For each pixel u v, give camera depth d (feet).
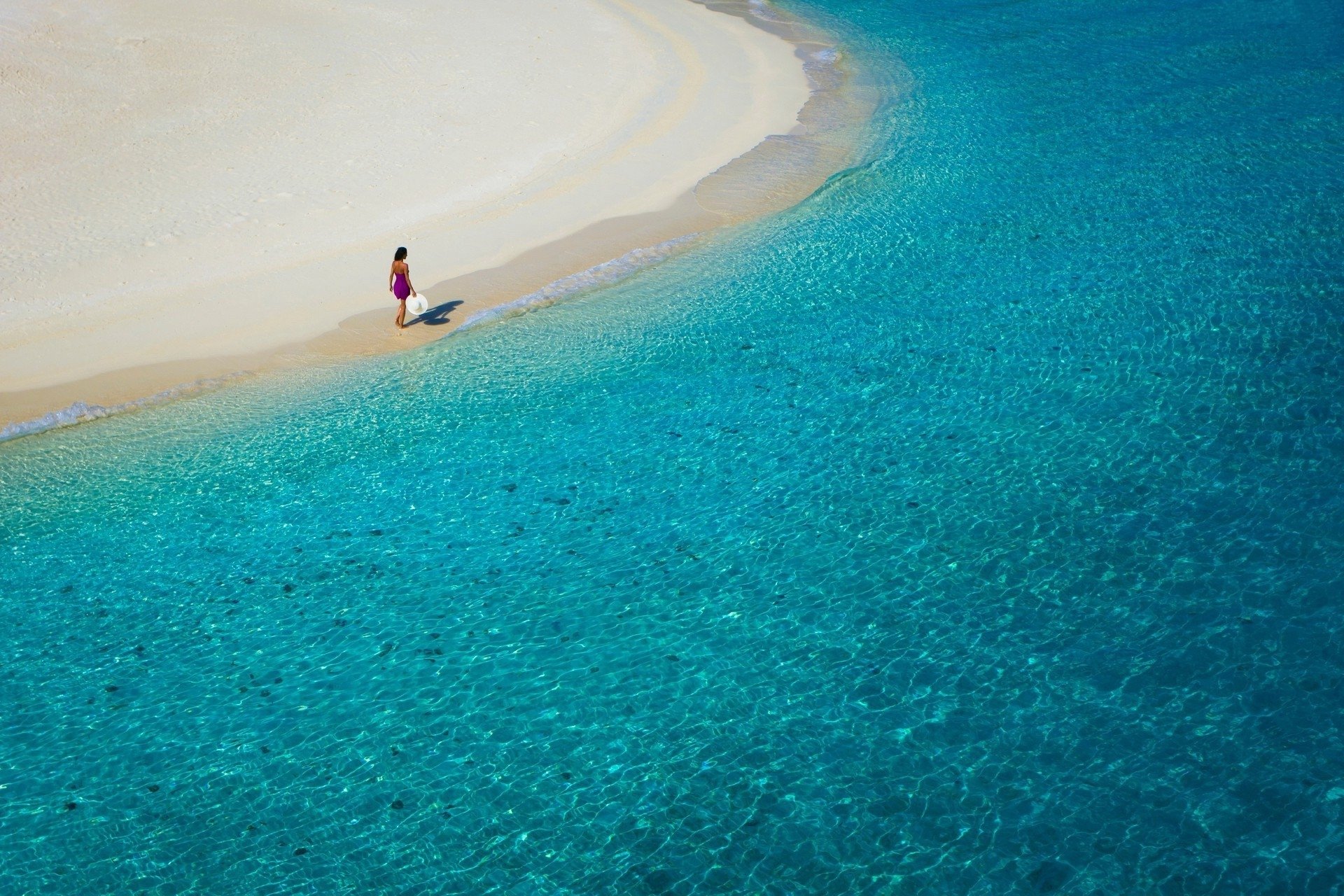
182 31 102.68
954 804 27.91
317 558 39.63
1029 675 32.04
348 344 55.21
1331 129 76.07
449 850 27.43
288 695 33.04
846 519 40.06
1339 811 26.81
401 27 108.37
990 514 39.55
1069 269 58.23
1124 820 27.09
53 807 29.12
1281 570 35.19
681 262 63.05
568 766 29.91
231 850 27.66
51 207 68.80
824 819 27.71
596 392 49.88
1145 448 42.32
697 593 36.78
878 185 72.74
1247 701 30.35
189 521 42.06
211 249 64.64
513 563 38.91
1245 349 48.52
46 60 92.79
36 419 49.06
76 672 34.27
